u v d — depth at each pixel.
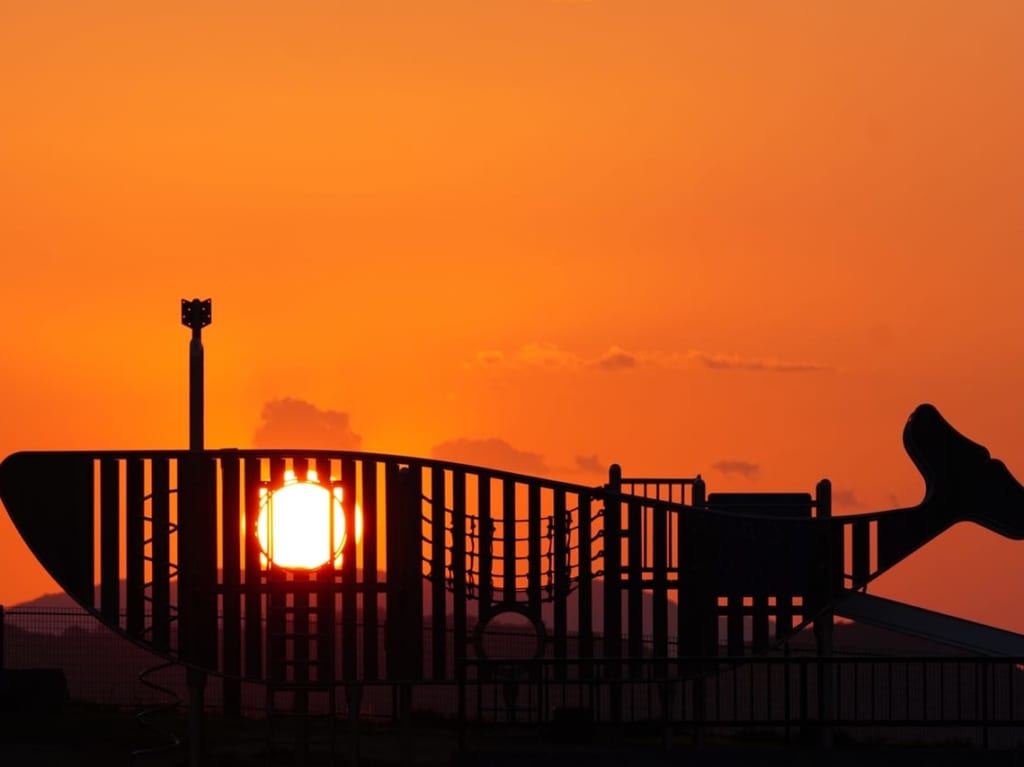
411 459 67.94
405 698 67.50
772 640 70.38
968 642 74.44
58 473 67.56
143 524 67.69
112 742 74.88
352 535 67.62
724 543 70.44
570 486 69.25
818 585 70.69
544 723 63.78
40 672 82.94
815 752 60.78
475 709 94.06
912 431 72.06
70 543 67.31
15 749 72.56
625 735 79.44
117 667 93.44
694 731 68.88
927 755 60.88
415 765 69.75
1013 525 71.44
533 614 68.75
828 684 73.31
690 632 69.62
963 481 71.81
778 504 74.62
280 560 67.12
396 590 67.50
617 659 62.88
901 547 71.00
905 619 74.94
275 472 67.69
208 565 67.19
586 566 69.38
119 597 67.88
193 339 71.62
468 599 68.31
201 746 67.50
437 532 68.44
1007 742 89.25
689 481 76.75
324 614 67.19
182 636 67.12
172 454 67.44
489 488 68.94
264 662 70.88
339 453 67.75
